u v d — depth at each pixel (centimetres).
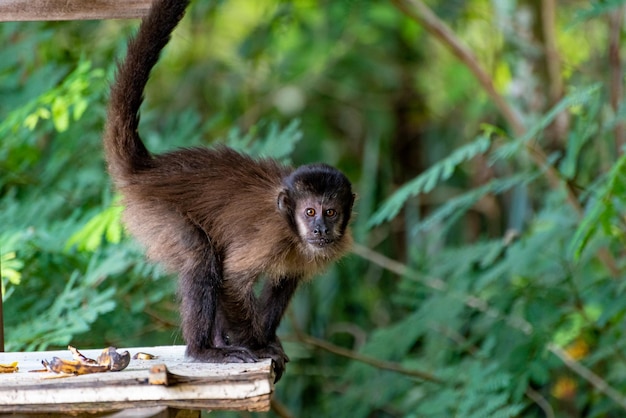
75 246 1295
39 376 784
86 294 1254
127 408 735
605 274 1608
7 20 1066
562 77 1692
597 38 1855
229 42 2073
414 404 1507
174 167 990
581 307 1407
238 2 2069
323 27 2011
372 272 1916
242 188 970
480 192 1293
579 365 1412
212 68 2048
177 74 2055
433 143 2044
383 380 1566
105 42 1716
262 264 941
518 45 1723
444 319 1466
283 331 1727
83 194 1441
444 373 1440
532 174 1327
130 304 1344
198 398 736
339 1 1881
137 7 1068
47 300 1322
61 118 1250
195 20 1923
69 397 738
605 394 1441
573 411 1547
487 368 1361
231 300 934
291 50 2047
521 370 1344
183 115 1546
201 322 912
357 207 1820
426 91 2102
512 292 1441
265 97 2059
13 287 1253
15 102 1461
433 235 1783
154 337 1523
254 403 736
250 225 949
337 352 1505
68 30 1706
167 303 1441
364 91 2128
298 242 981
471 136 1942
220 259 945
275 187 984
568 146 1325
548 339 1370
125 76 1003
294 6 1862
